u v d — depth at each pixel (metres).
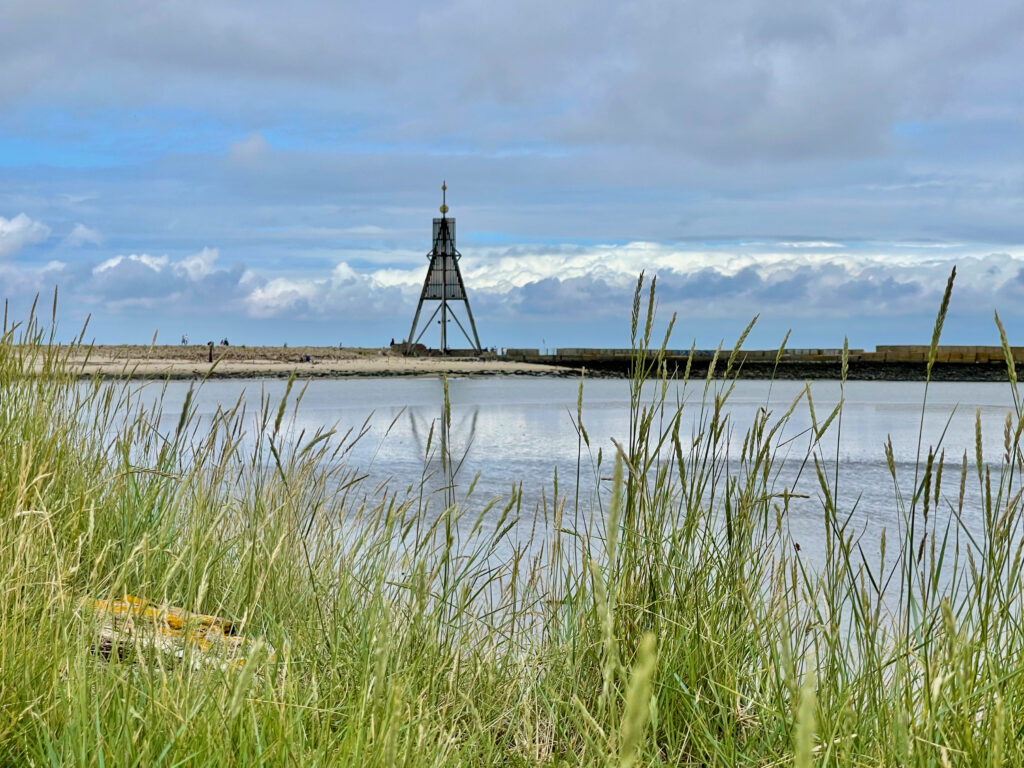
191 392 4.32
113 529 4.16
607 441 19.48
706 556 3.19
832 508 2.74
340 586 3.64
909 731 2.18
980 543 6.77
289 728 2.20
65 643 2.55
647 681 1.00
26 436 4.46
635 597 3.10
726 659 2.87
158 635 2.71
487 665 3.19
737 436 18.00
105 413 5.27
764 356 81.56
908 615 2.56
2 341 5.26
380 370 60.25
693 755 2.82
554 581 3.52
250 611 2.83
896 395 49.44
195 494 4.30
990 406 36.50
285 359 67.75
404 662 2.95
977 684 2.43
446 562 3.08
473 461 15.70
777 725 2.65
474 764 2.68
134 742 2.07
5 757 2.12
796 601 2.98
